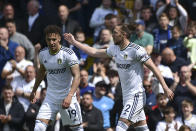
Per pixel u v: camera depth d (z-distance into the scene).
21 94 41.41
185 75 40.44
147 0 53.09
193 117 38.38
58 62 28.70
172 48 45.50
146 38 43.97
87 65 46.12
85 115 38.44
